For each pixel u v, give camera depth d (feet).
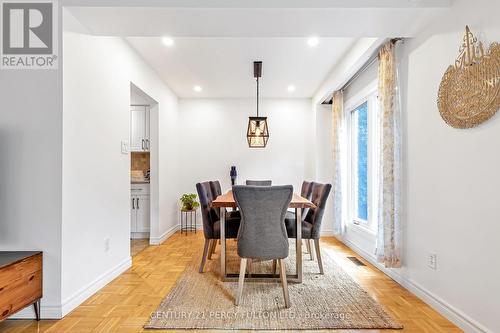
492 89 5.23
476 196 5.66
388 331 5.98
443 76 6.56
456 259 6.21
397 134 8.43
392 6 6.54
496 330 5.23
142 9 6.64
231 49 10.62
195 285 8.39
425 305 7.11
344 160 14.23
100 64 8.38
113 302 7.32
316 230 9.34
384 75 8.71
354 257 11.43
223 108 17.17
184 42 10.09
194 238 14.82
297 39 9.84
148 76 12.10
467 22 5.87
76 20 7.14
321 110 16.07
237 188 6.98
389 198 8.41
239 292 7.19
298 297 7.55
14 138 6.66
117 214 9.37
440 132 6.73
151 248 12.82
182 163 17.11
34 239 6.58
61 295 6.59
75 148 7.18
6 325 6.22
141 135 15.19
